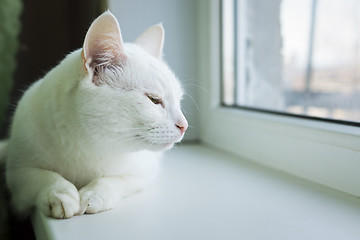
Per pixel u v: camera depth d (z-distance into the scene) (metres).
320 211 0.34
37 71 0.91
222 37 0.60
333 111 0.52
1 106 0.71
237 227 0.31
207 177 0.45
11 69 0.73
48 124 0.39
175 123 0.40
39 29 0.91
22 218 0.42
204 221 0.32
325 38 0.54
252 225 0.31
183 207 0.35
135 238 0.29
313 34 0.55
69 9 0.92
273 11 0.59
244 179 0.44
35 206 0.38
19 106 0.45
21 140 0.41
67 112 0.37
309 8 0.55
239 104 0.60
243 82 0.61
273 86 0.60
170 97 0.40
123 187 0.38
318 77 0.55
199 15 0.62
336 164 0.39
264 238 0.29
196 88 0.65
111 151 0.38
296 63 0.58
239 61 0.61
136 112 0.37
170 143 0.39
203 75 0.63
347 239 0.29
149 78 0.39
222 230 0.31
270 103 0.60
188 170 0.48
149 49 0.48
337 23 0.52
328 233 0.30
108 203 0.35
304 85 0.57
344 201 0.36
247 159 0.53
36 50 0.91
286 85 0.60
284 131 0.46
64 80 0.38
